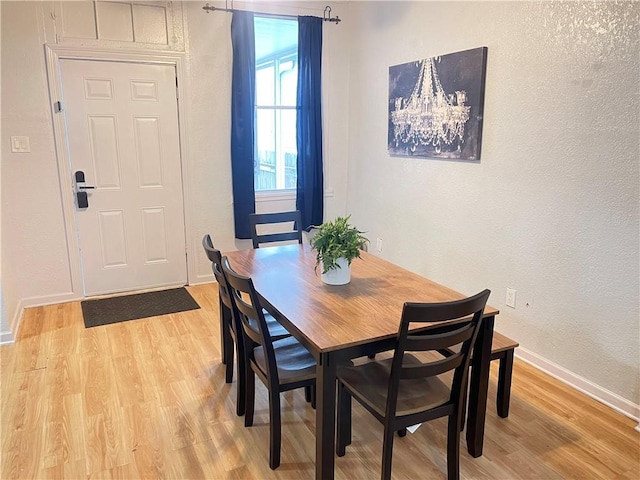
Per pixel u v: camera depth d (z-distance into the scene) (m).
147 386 2.74
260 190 4.75
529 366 3.01
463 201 3.46
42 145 3.73
